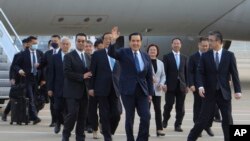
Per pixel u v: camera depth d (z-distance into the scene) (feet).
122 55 32.63
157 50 40.75
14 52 62.49
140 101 32.14
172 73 42.42
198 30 89.35
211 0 84.38
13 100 45.96
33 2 76.28
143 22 84.07
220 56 32.09
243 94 78.33
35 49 49.34
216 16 86.12
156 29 87.10
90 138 38.93
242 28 89.40
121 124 47.32
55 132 41.09
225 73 31.94
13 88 45.88
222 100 31.94
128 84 32.12
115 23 83.10
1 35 63.10
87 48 41.63
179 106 42.88
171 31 88.84
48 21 79.51
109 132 34.65
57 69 40.55
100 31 85.81
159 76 40.52
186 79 42.91
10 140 37.83
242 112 57.52
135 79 32.07
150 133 42.19
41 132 41.83
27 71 48.08
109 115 34.83
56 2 77.05
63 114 40.68
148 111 31.99
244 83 99.91
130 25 84.38
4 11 75.92
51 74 41.06
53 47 44.62
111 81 34.42
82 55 34.32
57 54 40.83
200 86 32.12
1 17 76.48
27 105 46.06
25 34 84.89
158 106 40.14
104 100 34.53
